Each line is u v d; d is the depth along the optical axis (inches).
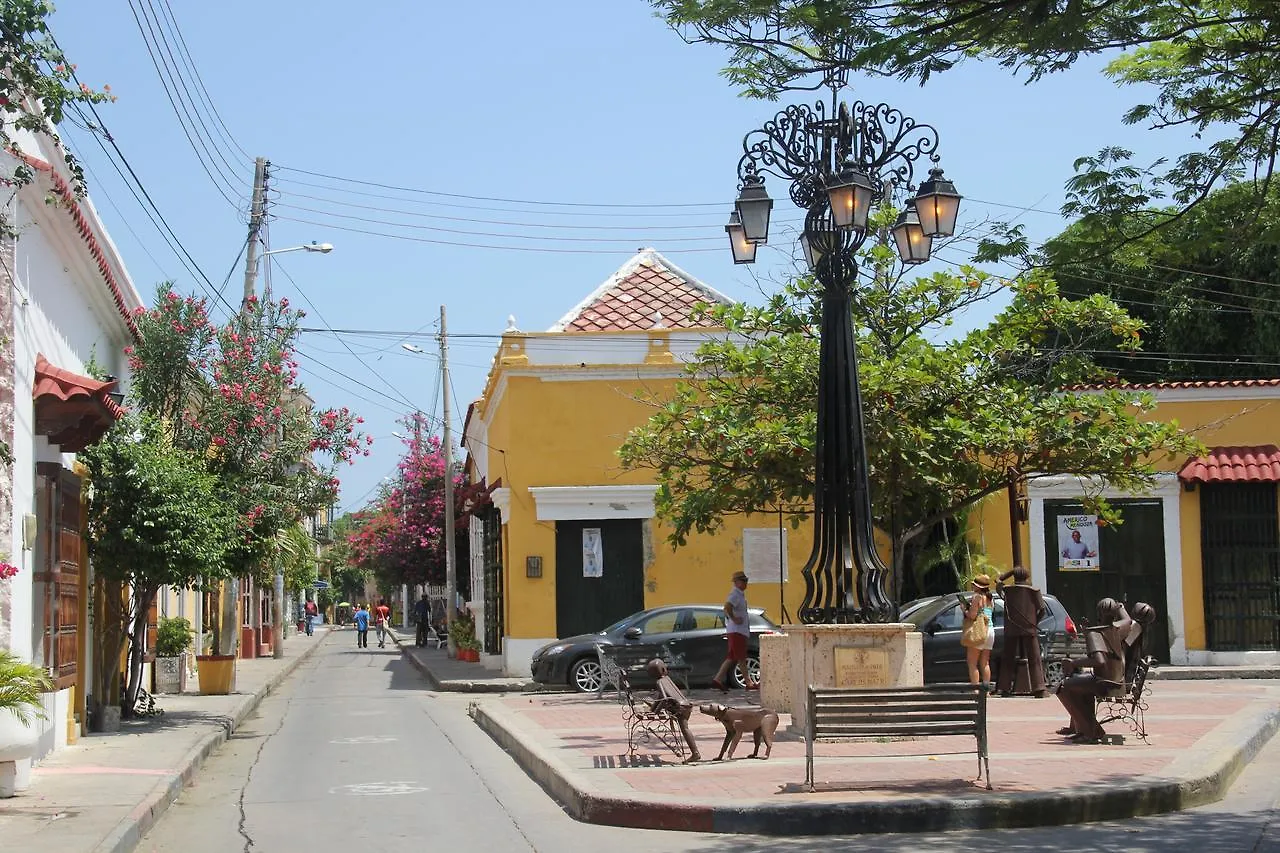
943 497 885.2
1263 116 410.6
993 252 424.2
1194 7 396.8
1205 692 860.0
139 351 809.5
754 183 591.8
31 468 534.0
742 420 876.6
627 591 1113.4
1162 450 974.4
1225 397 1097.4
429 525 2069.4
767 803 411.8
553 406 1122.0
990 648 778.8
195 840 418.6
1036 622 808.3
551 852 385.1
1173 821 420.5
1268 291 1273.4
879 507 890.1
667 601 1112.2
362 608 2176.4
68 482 618.8
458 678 1138.0
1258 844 379.9
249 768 600.4
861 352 874.1
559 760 529.3
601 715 746.8
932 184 573.6
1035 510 1111.0
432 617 2405.3
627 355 1130.7
